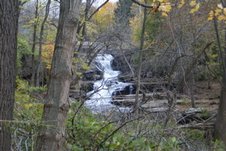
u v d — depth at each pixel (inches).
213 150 368.8
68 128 195.3
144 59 735.7
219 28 679.1
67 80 140.0
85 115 235.9
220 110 477.1
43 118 141.3
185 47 685.3
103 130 208.5
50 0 521.3
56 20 552.1
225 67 509.7
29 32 668.1
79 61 353.4
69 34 138.8
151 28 816.9
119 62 775.7
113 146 198.4
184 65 634.8
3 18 136.9
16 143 165.0
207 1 463.2
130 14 1080.2
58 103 139.1
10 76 141.3
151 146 216.4
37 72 573.6
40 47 583.2
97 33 531.2
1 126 139.8
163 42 730.8
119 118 249.8
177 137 256.2
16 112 195.3
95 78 469.1
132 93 765.9
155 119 244.1
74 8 138.6
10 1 138.1
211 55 719.7
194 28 705.0
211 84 953.5
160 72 706.2
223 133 468.1
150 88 529.3
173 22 692.1
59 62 138.8
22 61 673.0
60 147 143.1
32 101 238.2
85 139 198.1
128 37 855.1
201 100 791.7
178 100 613.3
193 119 475.5
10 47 139.9
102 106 292.8
